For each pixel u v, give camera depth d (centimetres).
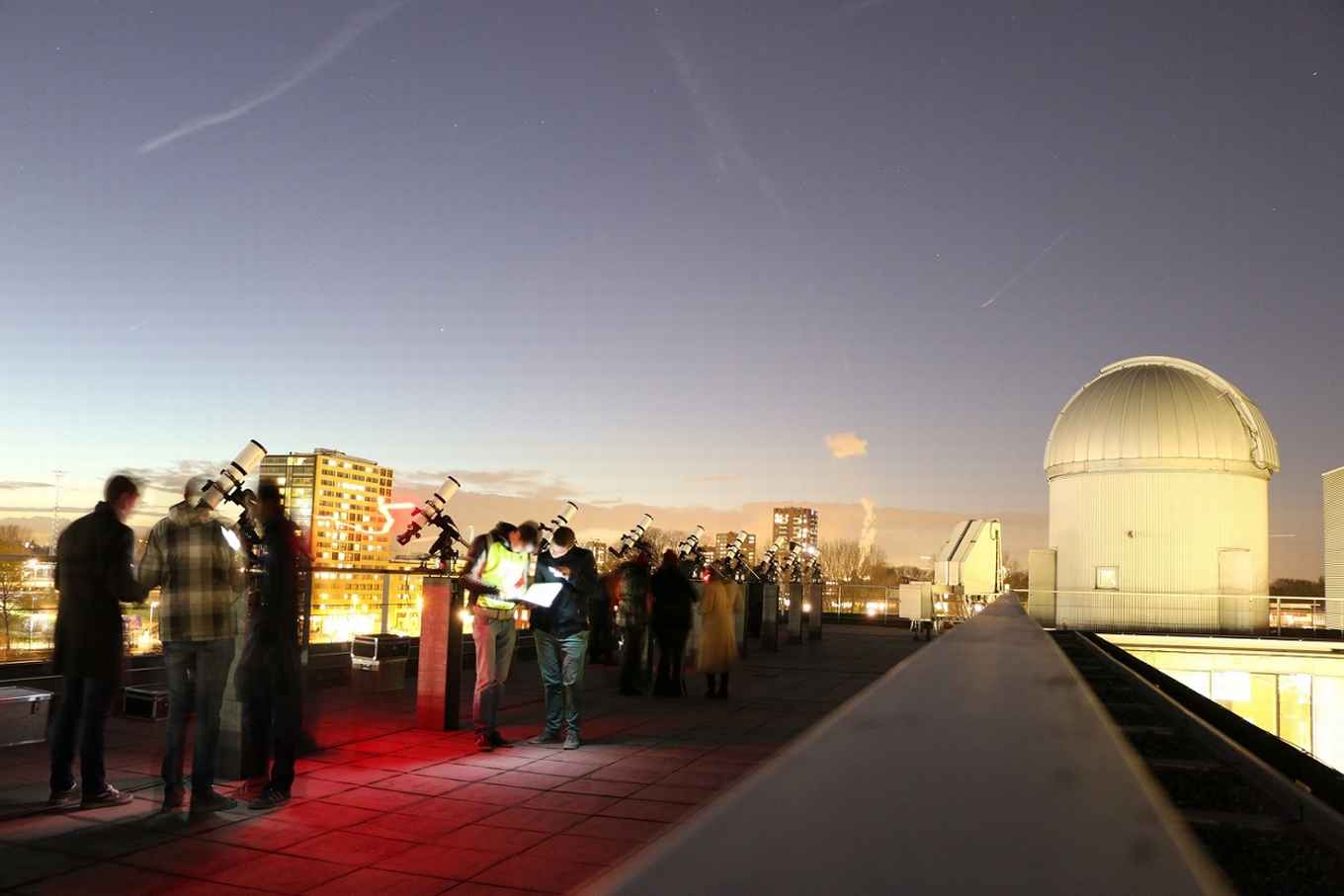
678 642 1302
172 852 556
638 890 62
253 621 689
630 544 1755
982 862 73
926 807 93
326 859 551
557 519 1351
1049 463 4103
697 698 1287
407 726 979
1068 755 126
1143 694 588
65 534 638
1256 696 3155
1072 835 84
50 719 839
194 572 638
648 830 623
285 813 648
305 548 726
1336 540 3631
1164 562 3734
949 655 299
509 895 498
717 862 70
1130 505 3803
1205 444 3731
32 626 898
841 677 1567
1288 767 352
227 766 727
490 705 890
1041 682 222
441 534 1010
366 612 1264
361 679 1177
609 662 1680
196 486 666
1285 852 225
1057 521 4047
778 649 2108
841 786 101
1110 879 70
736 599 1936
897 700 178
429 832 611
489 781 754
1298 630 3597
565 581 920
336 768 790
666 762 841
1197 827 247
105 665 639
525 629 1652
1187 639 3209
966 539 3388
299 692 693
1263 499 3859
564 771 798
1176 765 330
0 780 691
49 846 557
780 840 78
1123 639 3250
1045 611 3928
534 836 606
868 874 68
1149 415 3800
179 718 643
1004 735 140
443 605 973
